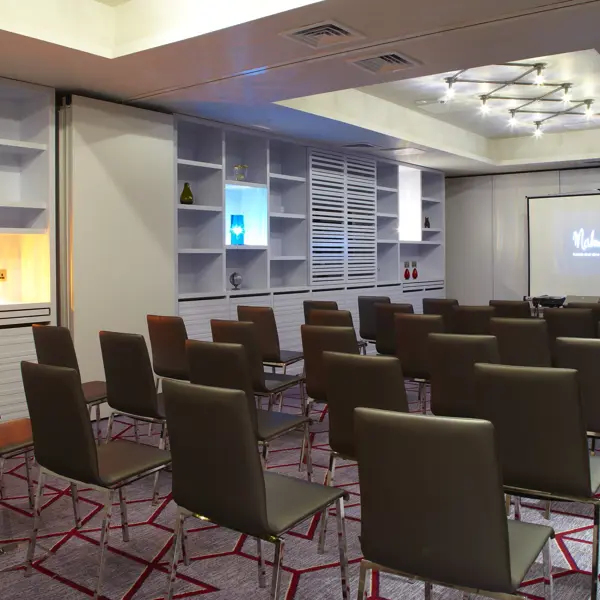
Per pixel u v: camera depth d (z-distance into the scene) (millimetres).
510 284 10922
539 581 2576
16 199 5176
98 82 4914
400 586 2553
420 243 10703
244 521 2061
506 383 2262
